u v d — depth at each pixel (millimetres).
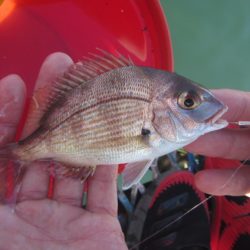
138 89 252
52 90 265
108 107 254
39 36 337
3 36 332
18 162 271
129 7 346
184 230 375
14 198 269
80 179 273
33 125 269
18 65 331
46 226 271
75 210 280
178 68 500
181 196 385
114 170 289
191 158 420
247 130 291
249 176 300
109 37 349
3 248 258
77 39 343
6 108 280
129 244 362
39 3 339
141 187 397
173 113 255
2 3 331
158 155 261
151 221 371
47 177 279
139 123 252
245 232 372
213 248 395
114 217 285
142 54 356
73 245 267
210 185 300
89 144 259
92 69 258
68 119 260
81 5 344
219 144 290
